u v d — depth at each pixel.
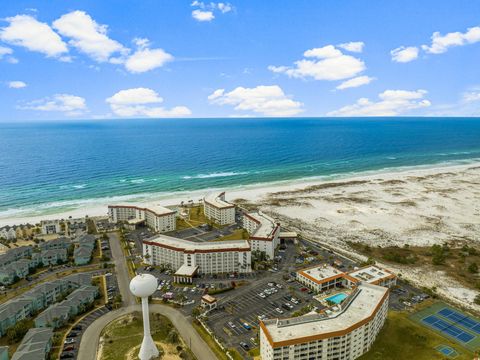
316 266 180.38
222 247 184.88
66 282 159.75
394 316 140.88
